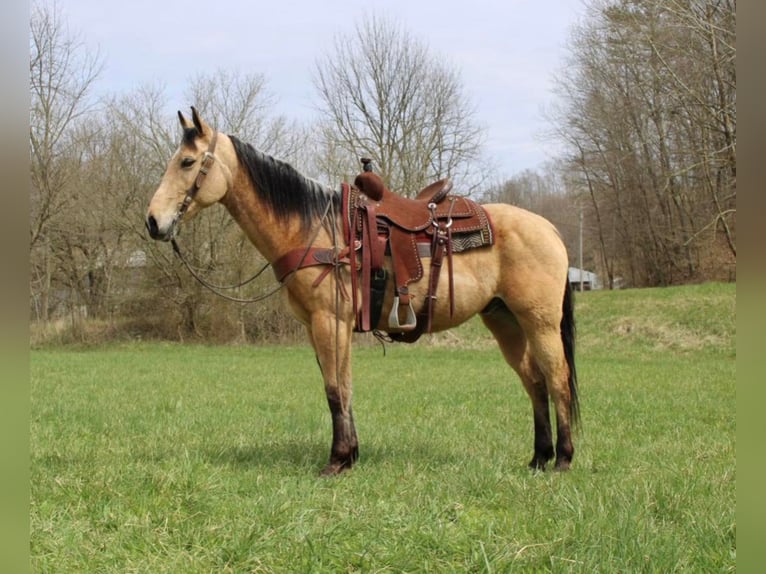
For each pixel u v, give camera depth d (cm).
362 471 586
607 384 1413
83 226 3281
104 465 579
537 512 460
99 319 3391
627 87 4006
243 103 3209
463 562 383
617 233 4497
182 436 786
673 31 2588
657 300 2831
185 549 401
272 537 405
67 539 402
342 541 407
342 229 596
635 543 384
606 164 4353
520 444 748
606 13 3216
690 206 3784
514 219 611
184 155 583
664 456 661
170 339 3319
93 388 1396
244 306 3234
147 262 3297
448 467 602
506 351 649
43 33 3098
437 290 595
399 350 2695
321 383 1521
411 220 596
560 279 604
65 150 3241
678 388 1334
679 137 3459
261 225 594
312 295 586
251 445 723
